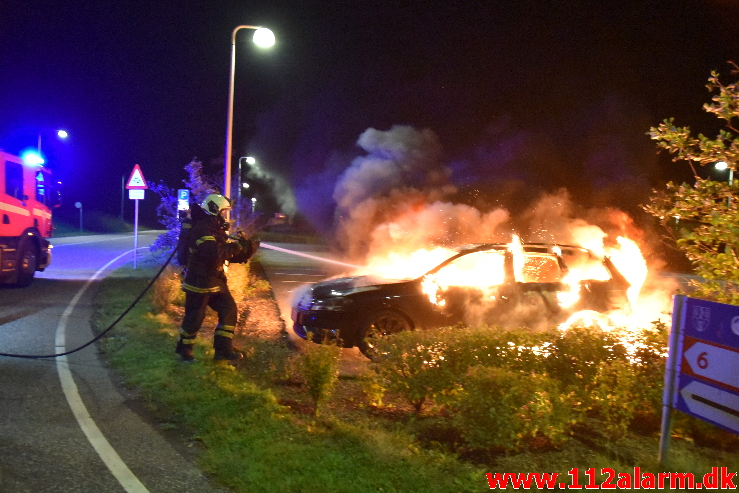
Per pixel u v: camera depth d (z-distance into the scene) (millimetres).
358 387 6555
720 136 5777
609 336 5781
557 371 5605
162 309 10117
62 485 4031
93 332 8742
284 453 4438
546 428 4809
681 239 5965
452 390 5445
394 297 7918
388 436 4820
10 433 4840
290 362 6297
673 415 5242
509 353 5641
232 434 4824
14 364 6887
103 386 6234
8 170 12406
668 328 5953
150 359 6941
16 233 12625
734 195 5812
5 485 3975
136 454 4582
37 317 9711
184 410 5430
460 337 5695
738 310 4051
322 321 7863
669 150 6156
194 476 4254
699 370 4305
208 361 6738
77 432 4957
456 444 4922
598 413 5887
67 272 16953
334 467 4258
